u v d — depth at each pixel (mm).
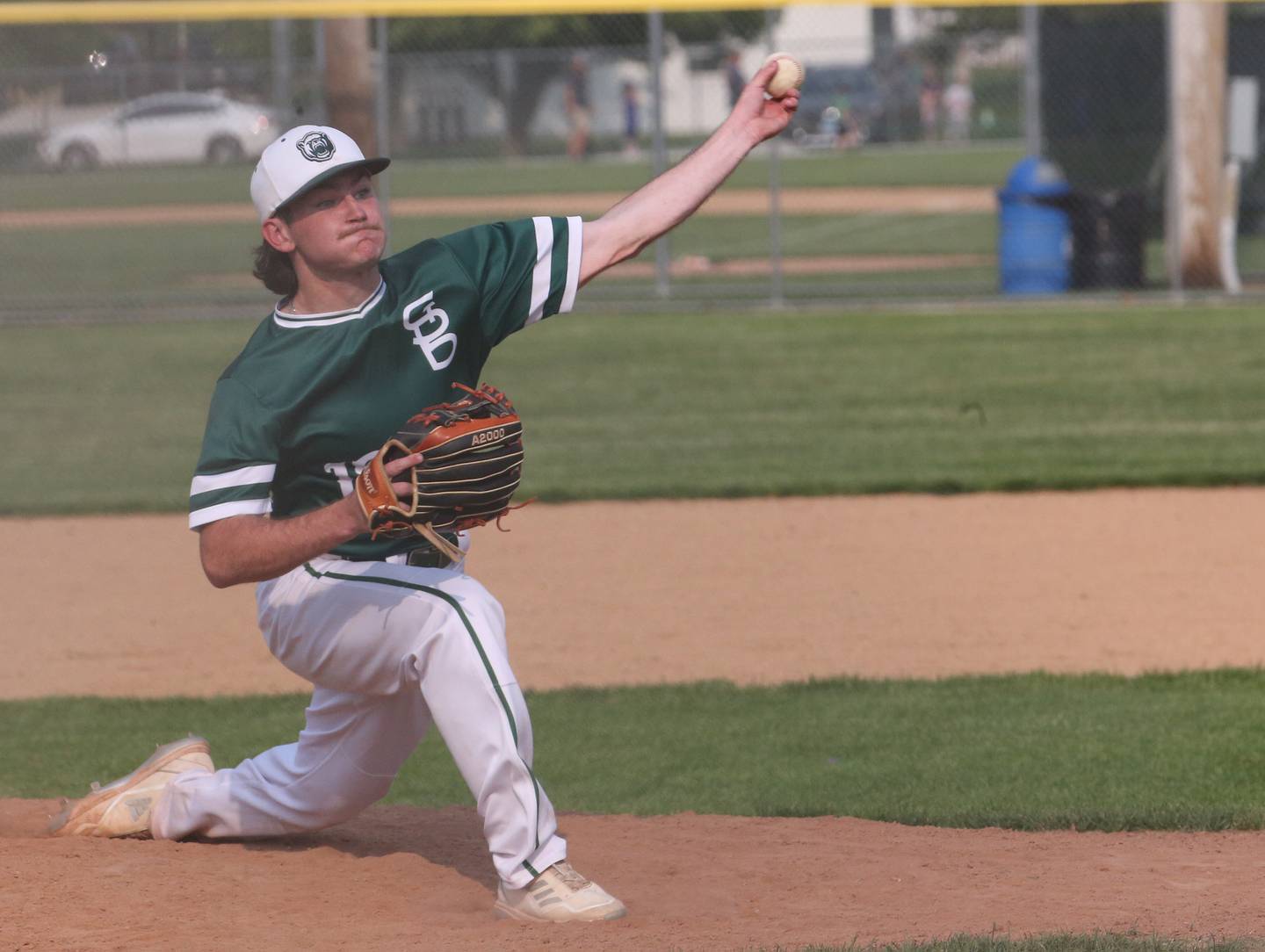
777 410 48344
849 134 139125
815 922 14023
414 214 95438
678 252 90000
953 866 16188
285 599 14500
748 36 144500
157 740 23484
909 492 38969
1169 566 32094
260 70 66750
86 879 15266
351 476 14188
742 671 26641
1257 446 41562
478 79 109500
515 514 37969
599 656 27562
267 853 16500
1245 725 23062
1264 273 69750
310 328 13906
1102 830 18375
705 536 35562
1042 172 68125
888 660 27000
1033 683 25453
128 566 34438
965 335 59812
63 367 57531
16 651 28500
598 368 55719
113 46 71625
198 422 48562
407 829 17750
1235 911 14391
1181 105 63969
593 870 15977
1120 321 60969
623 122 139375
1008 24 136625
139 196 79250
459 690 13742
